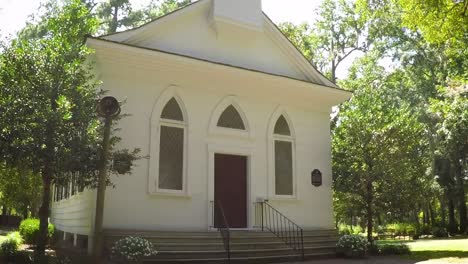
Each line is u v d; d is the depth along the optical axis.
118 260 10.71
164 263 11.41
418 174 17.31
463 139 26.48
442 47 25.97
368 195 16.59
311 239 15.17
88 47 12.80
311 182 17.02
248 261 12.48
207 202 14.38
